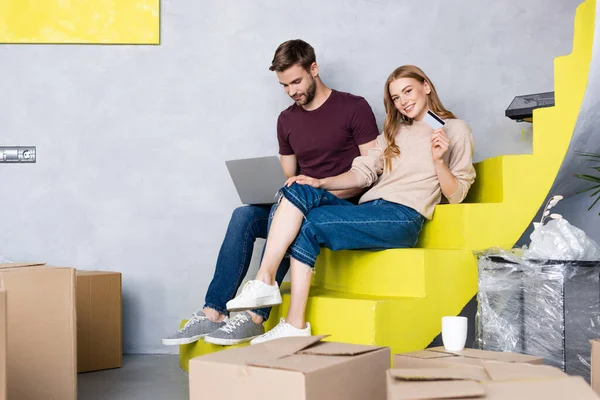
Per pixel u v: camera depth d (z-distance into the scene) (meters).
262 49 3.27
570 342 1.96
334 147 2.71
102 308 2.80
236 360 1.29
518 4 3.22
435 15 3.23
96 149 3.28
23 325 1.82
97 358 2.77
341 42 3.25
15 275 1.81
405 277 2.20
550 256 1.98
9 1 3.25
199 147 3.28
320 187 2.29
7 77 3.28
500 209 2.34
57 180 3.28
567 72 2.39
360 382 1.32
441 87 3.22
